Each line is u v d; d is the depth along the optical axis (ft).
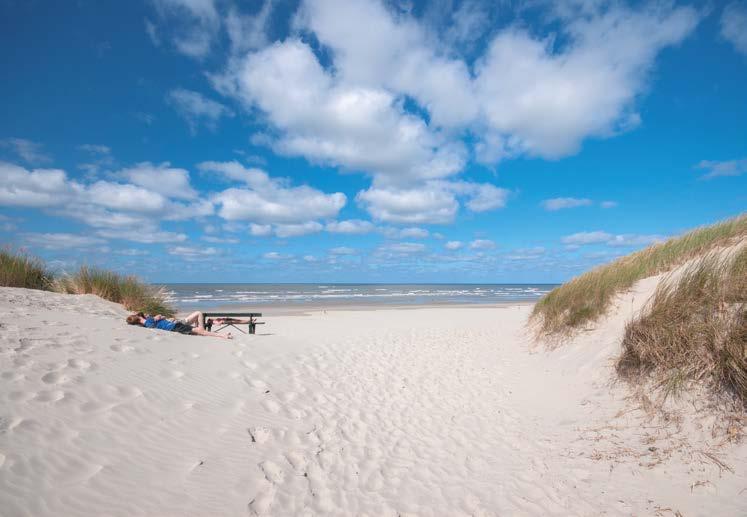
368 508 10.56
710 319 14.23
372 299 131.13
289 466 12.12
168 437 12.00
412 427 16.26
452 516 10.32
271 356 22.56
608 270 28.40
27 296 24.64
